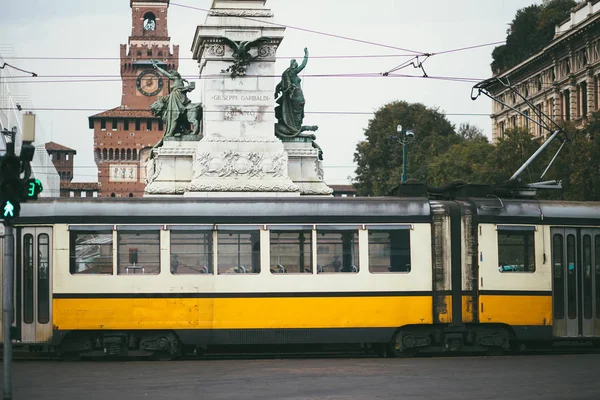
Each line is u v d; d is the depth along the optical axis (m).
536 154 37.69
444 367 26.41
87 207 28.61
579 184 65.00
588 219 30.53
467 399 20.84
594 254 30.58
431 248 29.42
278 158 49.25
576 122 92.00
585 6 90.81
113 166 181.38
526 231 30.03
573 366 26.59
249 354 30.30
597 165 65.50
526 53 109.38
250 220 28.80
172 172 50.22
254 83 49.62
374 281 29.08
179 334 28.48
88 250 28.50
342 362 27.78
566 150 66.94
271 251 28.81
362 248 29.14
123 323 28.34
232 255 28.73
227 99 49.44
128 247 28.56
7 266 19.30
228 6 49.72
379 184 103.81
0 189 19.20
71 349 28.67
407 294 29.20
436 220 29.55
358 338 28.97
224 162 48.88
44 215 28.53
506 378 24.09
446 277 29.42
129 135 181.00
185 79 52.34
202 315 28.52
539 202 30.39
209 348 30.56
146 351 28.70
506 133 77.00
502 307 29.67
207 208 28.80
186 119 51.78
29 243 28.66
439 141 104.25
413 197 30.00
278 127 51.62
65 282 28.36
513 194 31.08
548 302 29.97
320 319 28.81
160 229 28.62
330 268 28.98
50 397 21.23
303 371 25.48
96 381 23.72
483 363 27.41
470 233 29.70
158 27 185.62
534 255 30.03
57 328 28.25
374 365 26.92
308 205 29.09
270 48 49.81
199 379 23.95
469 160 87.56
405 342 29.34
